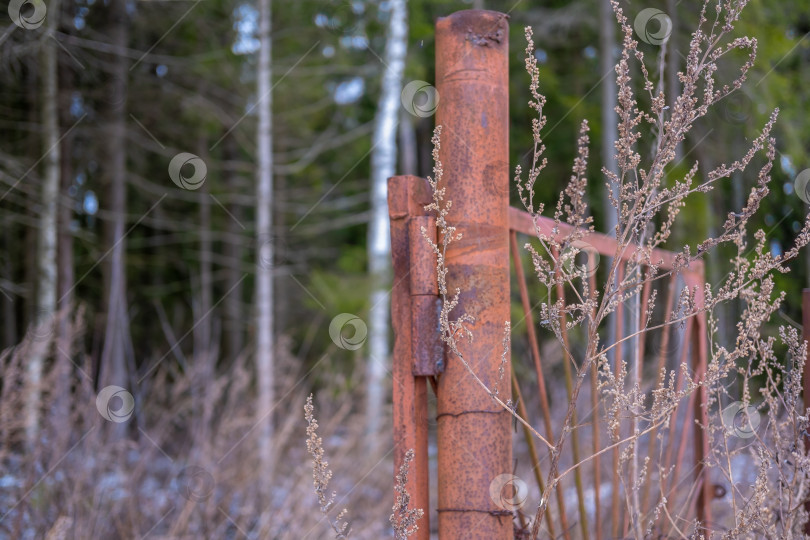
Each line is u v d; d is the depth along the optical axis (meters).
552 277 1.40
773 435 1.57
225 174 12.02
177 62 8.98
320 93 10.16
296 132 11.41
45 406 3.41
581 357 4.47
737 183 4.67
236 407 4.73
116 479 3.46
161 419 4.15
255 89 9.73
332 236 14.82
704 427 1.62
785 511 1.60
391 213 1.53
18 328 10.12
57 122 8.41
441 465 1.48
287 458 4.45
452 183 1.51
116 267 5.97
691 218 5.18
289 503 3.49
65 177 8.81
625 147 1.38
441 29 1.56
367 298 8.92
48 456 3.16
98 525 3.04
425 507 1.52
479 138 1.51
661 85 1.64
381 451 4.80
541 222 1.75
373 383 6.88
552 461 1.35
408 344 1.51
